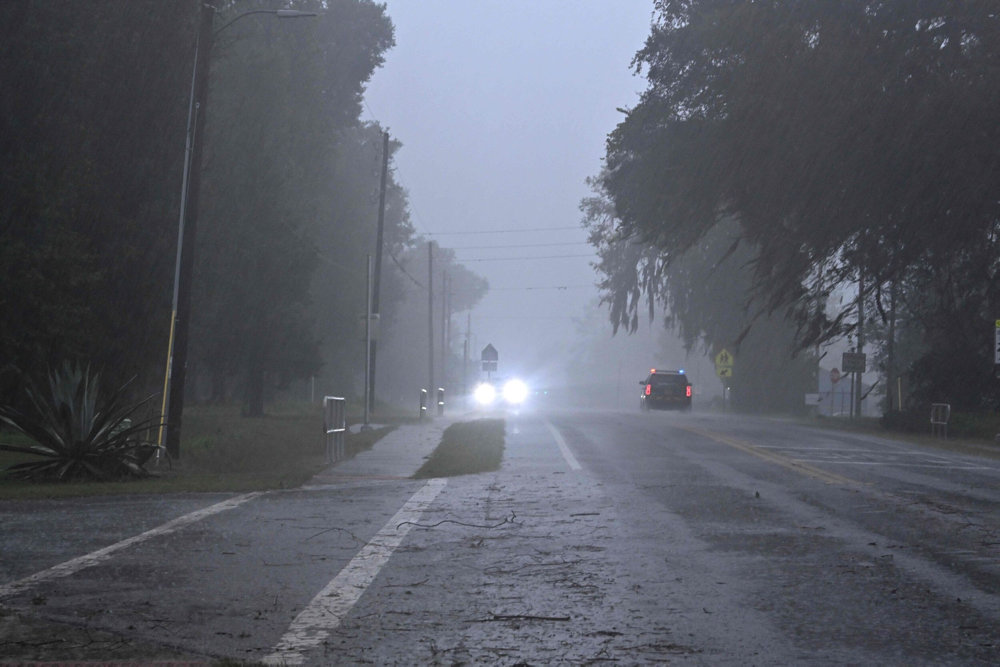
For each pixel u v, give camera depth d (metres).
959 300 47.34
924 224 39.59
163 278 33.44
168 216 33.22
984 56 37.41
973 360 45.19
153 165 32.88
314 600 9.25
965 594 9.73
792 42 39.03
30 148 28.98
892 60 37.72
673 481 20.00
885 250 41.81
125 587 9.73
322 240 72.06
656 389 65.75
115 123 31.64
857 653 7.62
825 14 38.56
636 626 8.37
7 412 20.00
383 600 9.27
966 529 13.94
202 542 12.38
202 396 67.12
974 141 37.19
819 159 39.22
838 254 44.78
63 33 29.25
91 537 12.70
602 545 12.35
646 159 46.44
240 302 44.19
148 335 33.00
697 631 8.22
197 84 24.84
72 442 19.91
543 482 19.75
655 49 46.44
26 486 18.58
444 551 11.89
